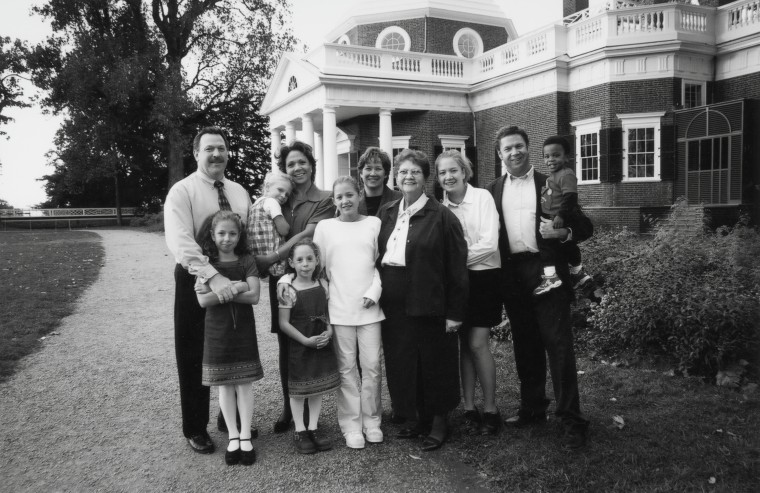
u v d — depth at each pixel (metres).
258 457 3.72
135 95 28.48
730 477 3.17
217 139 3.80
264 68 30.50
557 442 3.71
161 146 31.41
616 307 5.48
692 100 16.91
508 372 5.18
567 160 3.90
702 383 4.67
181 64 30.89
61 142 30.56
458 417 4.25
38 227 42.44
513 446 3.69
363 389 3.94
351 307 3.85
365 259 3.91
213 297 3.58
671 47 15.99
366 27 26.19
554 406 4.37
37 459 3.77
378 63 21.42
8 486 3.42
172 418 4.45
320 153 26.14
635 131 16.66
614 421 3.95
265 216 3.87
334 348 3.92
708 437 3.67
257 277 3.73
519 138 3.83
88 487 3.39
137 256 15.55
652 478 3.20
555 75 18.03
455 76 22.11
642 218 13.63
